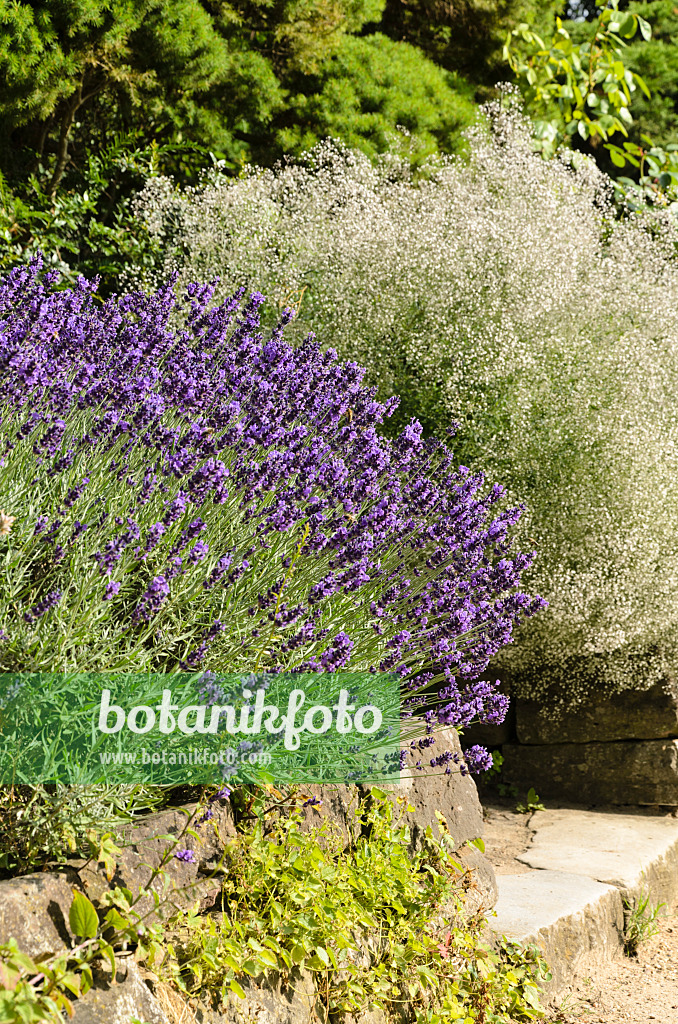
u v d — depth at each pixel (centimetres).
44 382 252
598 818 490
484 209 529
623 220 621
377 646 276
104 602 199
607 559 467
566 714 521
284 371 307
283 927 221
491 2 991
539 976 320
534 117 913
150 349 282
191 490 229
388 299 486
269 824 239
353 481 293
